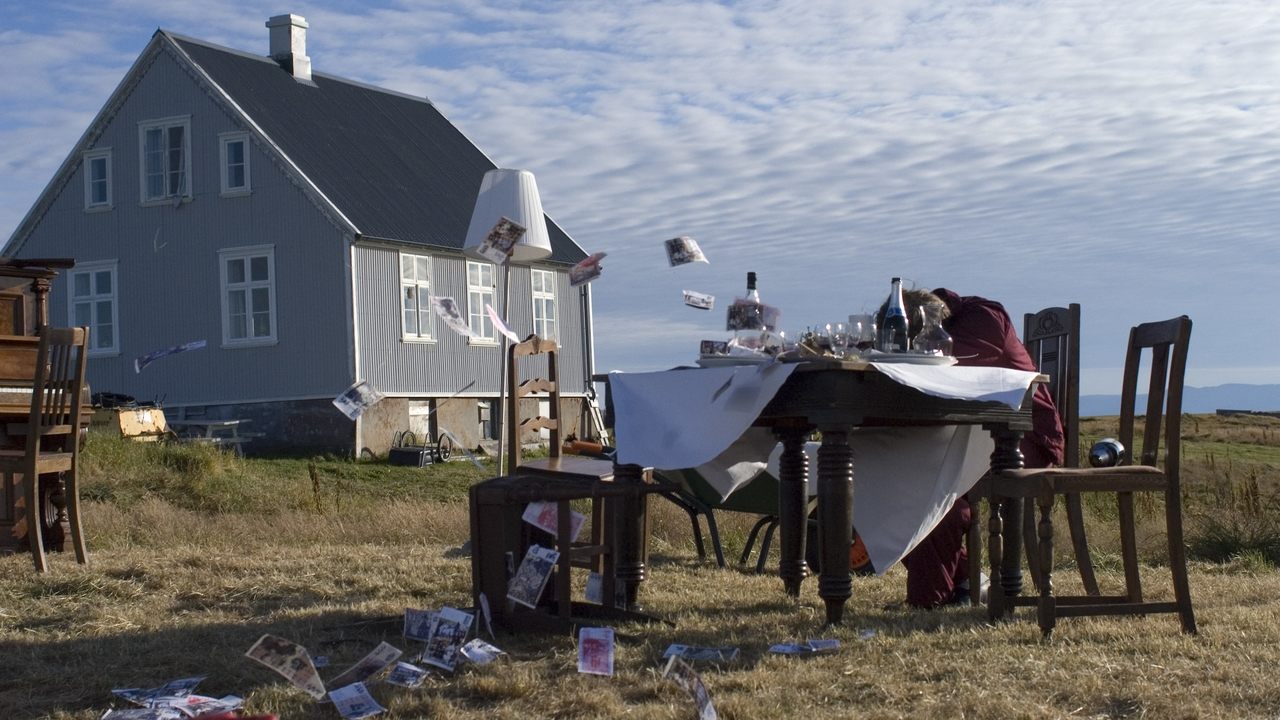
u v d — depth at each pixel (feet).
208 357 81.46
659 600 20.40
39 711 13.91
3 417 25.26
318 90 91.81
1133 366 18.44
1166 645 15.84
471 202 92.27
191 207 82.17
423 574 22.50
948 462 19.49
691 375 17.88
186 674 15.39
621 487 17.69
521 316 90.53
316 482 46.19
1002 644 16.11
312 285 78.64
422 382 82.17
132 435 68.28
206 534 33.55
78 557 23.89
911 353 17.98
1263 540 28.37
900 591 21.62
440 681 14.76
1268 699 13.29
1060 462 20.53
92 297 84.84
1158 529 30.86
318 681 14.06
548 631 16.99
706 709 12.78
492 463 79.41
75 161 85.05
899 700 13.57
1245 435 70.44
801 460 20.75
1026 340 22.02
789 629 17.39
